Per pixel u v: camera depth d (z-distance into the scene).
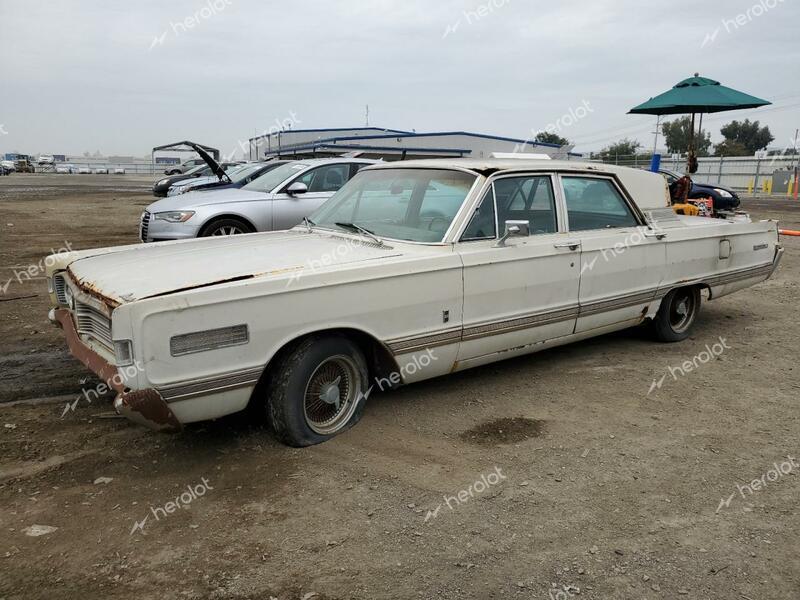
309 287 3.63
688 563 2.89
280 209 8.78
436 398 4.70
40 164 71.06
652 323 6.04
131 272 3.69
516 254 4.55
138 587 2.66
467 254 4.30
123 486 3.41
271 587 2.68
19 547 2.88
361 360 4.04
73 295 3.89
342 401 4.09
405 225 4.64
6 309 7.02
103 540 2.96
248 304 3.43
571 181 5.15
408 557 2.89
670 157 35.34
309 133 27.30
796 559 2.94
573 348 5.99
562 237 4.95
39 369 5.10
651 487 3.54
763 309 7.65
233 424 4.15
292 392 3.73
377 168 5.38
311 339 3.76
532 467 3.73
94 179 49.47
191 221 8.32
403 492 3.43
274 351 3.55
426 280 4.11
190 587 2.67
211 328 3.32
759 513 3.30
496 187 4.62
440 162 4.93
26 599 2.56
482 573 2.80
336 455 3.80
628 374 5.30
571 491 3.48
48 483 3.42
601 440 4.09
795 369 5.47
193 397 3.33
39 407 4.38
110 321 3.46
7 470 3.53
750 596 2.69
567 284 4.92
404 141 21.00
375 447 3.91
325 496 3.37
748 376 5.29
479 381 5.07
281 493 3.39
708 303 7.95
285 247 4.39
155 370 3.18
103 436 3.96
